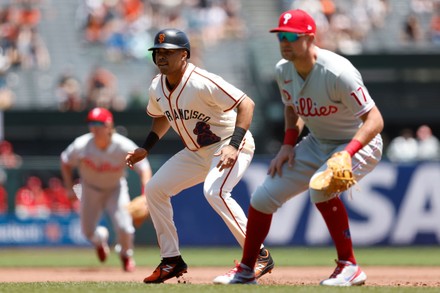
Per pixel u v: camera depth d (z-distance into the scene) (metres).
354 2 75.75
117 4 76.00
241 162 21.95
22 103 69.19
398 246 48.44
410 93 67.06
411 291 18.39
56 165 50.91
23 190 50.34
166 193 22.25
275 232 48.62
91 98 67.38
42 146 67.81
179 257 22.50
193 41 74.31
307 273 32.25
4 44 72.44
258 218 20.89
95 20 75.06
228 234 49.06
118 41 74.44
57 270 35.41
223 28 76.00
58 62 72.88
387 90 67.12
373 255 44.44
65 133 67.88
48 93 70.25
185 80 21.19
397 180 48.53
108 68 72.81
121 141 33.94
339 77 19.62
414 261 40.47
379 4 76.12
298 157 21.03
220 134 22.00
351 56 65.94
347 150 19.62
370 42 73.69
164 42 20.83
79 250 49.78
